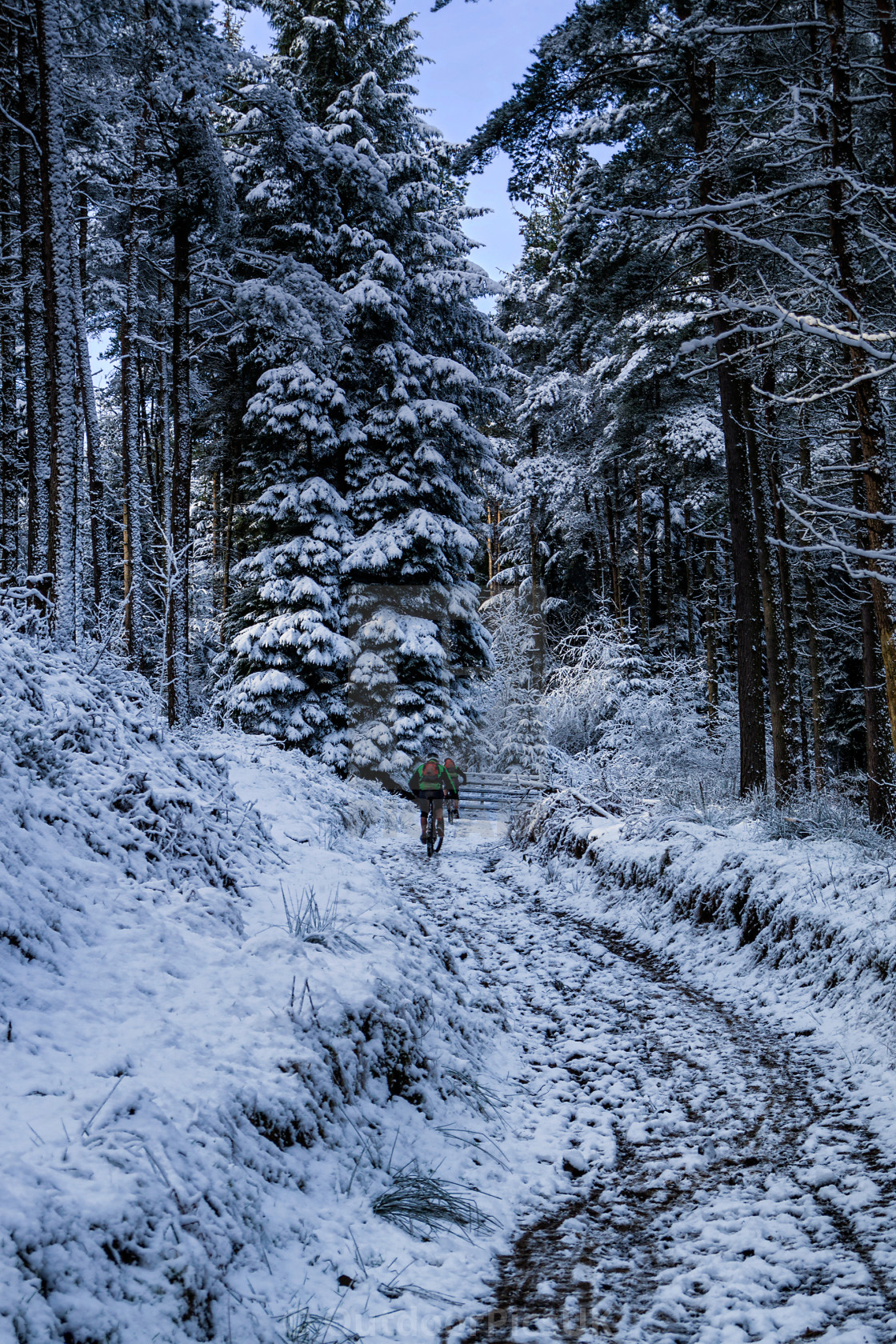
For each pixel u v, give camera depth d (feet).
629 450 89.56
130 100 48.55
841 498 43.42
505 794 76.79
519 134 41.65
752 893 26.37
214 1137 10.41
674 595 108.78
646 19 42.06
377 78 73.46
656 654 102.63
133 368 74.13
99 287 63.57
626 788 51.57
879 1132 14.58
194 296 66.80
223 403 76.43
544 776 83.25
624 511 105.40
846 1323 9.50
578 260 57.67
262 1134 11.44
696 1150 14.90
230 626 71.00
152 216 54.03
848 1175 13.30
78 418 32.07
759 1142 14.94
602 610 95.96
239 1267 9.30
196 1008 13.12
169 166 51.24
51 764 17.56
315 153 62.13
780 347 32.99
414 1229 11.72
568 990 24.62
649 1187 13.73
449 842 55.72
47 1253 7.56
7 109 45.85
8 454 51.37
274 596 63.31
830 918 22.59
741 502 43.75
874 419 22.57
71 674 22.36
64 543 30.81
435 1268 10.96
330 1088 13.07
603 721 87.04
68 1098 9.73
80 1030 11.32
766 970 23.88
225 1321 8.54
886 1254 10.94
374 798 58.85
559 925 32.50
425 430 68.74
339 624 66.64
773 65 38.81
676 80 45.55
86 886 15.05
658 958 27.99
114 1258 8.07
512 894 38.37
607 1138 15.66
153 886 16.44
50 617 29.50
